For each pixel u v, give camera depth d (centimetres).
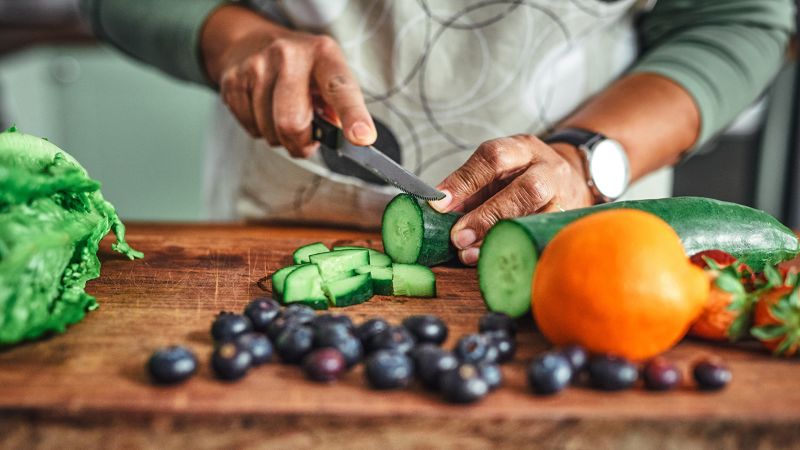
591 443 81
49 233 98
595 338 88
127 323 106
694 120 169
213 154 220
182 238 159
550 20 179
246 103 168
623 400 83
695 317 93
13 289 93
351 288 116
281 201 196
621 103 166
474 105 187
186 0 187
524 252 101
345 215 190
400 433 81
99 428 80
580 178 146
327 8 175
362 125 139
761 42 183
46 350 95
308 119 157
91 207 121
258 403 81
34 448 80
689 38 184
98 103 429
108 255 143
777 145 292
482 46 181
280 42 160
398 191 184
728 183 302
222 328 97
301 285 113
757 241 116
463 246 129
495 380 83
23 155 110
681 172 303
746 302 95
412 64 183
